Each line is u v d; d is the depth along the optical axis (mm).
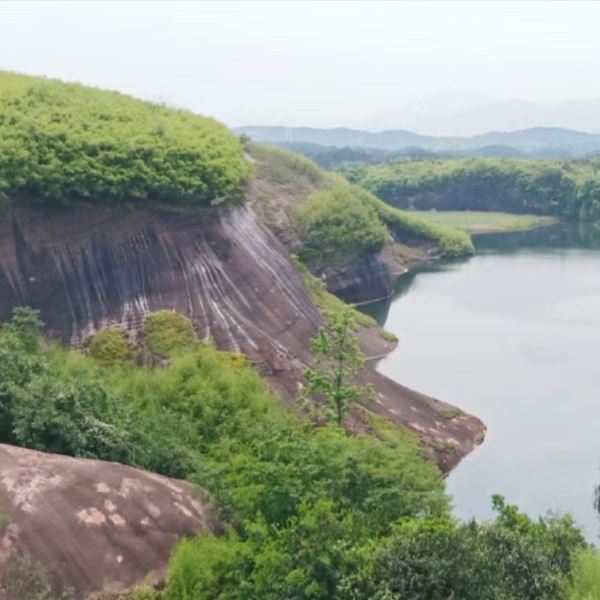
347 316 36875
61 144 40844
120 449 22312
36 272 38281
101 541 17953
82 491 18719
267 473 20047
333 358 37594
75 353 35219
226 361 35188
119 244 41656
